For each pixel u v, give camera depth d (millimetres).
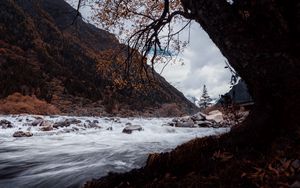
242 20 4367
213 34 4574
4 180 8391
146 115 96750
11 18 135125
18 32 130500
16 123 30000
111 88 10055
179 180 3994
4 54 104375
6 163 10859
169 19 6715
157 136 19688
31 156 12305
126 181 4801
